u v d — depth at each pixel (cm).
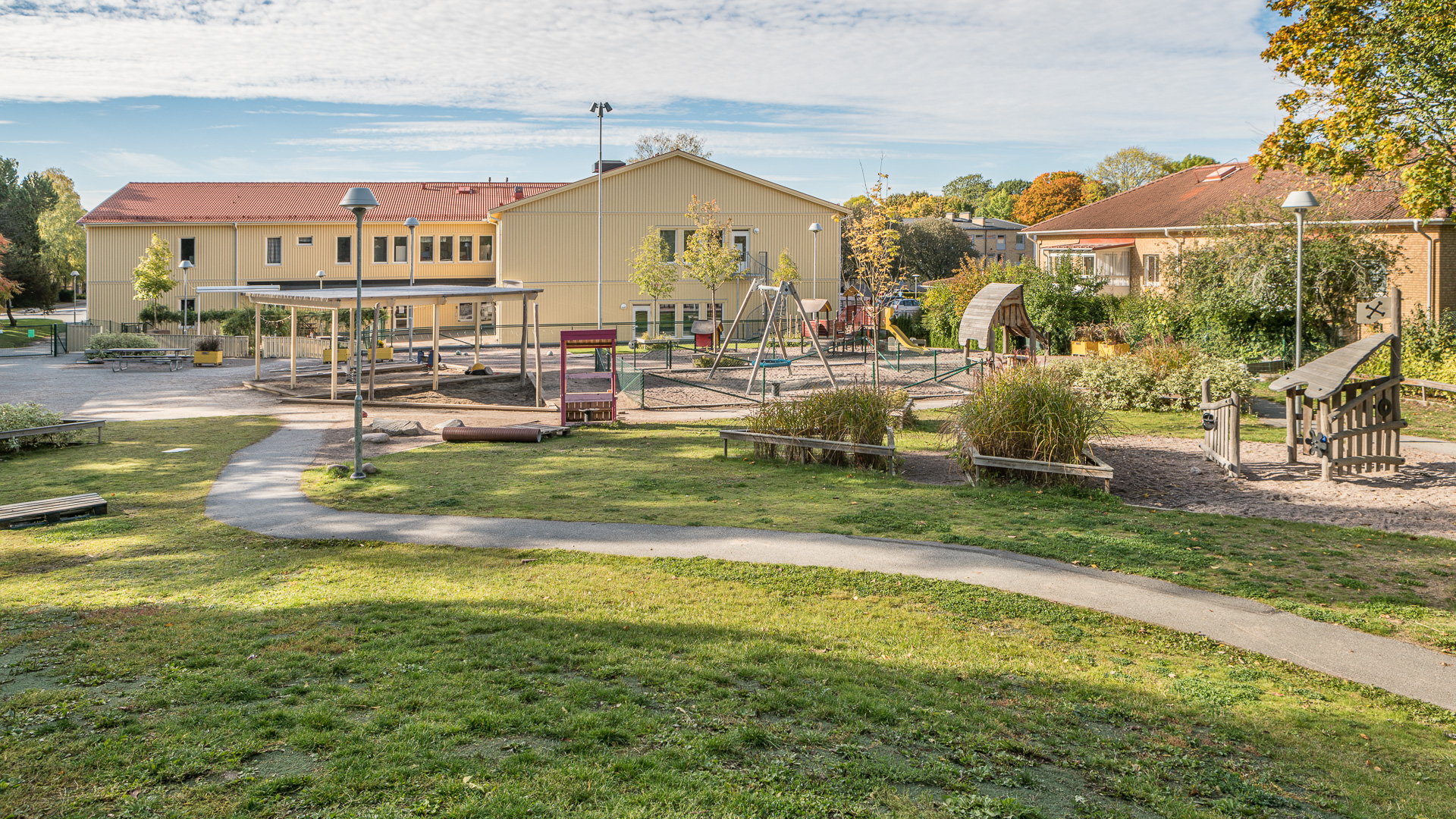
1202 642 812
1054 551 1066
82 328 4522
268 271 5078
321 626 802
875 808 495
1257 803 533
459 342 4644
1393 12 2042
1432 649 800
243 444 1950
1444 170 2041
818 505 1325
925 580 968
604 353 4000
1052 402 1484
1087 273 3934
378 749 540
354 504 1362
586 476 1565
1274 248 2955
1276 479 1493
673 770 522
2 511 1250
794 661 734
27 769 510
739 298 5097
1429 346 2455
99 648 738
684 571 1000
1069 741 612
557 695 639
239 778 500
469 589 928
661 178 4925
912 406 2127
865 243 4406
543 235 4797
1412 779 577
